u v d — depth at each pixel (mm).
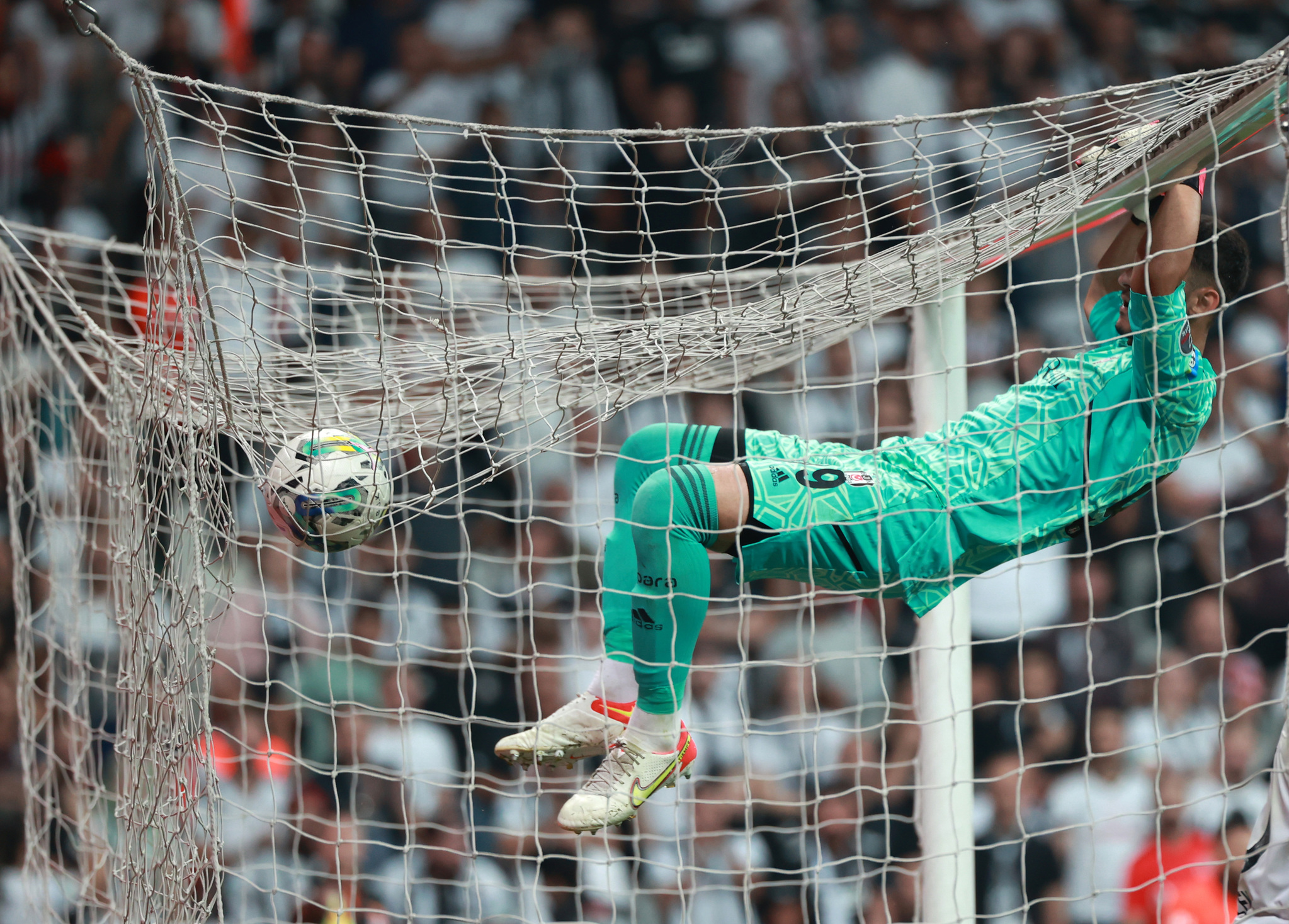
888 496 10930
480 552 25250
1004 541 10992
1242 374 28391
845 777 22703
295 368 13789
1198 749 23844
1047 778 23141
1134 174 10711
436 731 23234
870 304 12031
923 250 11977
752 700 23438
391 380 12492
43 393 22797
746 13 30094
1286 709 10289
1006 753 23453
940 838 13633
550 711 23984
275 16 30016
